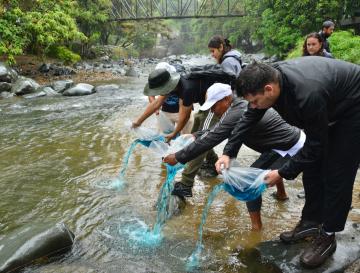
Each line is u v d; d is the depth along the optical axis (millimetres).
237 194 2975
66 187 4441
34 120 7742
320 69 2426
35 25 13445
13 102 9625
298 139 3277
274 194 4168
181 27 53969
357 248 2953
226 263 2980
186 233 3443
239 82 2416
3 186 4477
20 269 2879
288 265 2822
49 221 3654
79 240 3328
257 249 3088
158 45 49000
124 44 32031
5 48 12188
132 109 8773
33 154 5598
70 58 17578
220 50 4469
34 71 14422
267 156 3367
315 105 2324
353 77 2482
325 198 2715
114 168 5004
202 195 4207
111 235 3416
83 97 10461
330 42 10188
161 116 4797
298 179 4586
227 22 35875
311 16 16875
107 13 23703
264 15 19922
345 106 2467
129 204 4020
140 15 32250
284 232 3174
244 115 3000
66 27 14781
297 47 15008
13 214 3822
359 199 3955
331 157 2602
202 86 3877
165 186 3881
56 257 3062
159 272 2887
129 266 2963
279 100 2463
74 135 6578
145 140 4398
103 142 6141
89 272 2881
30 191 4344
